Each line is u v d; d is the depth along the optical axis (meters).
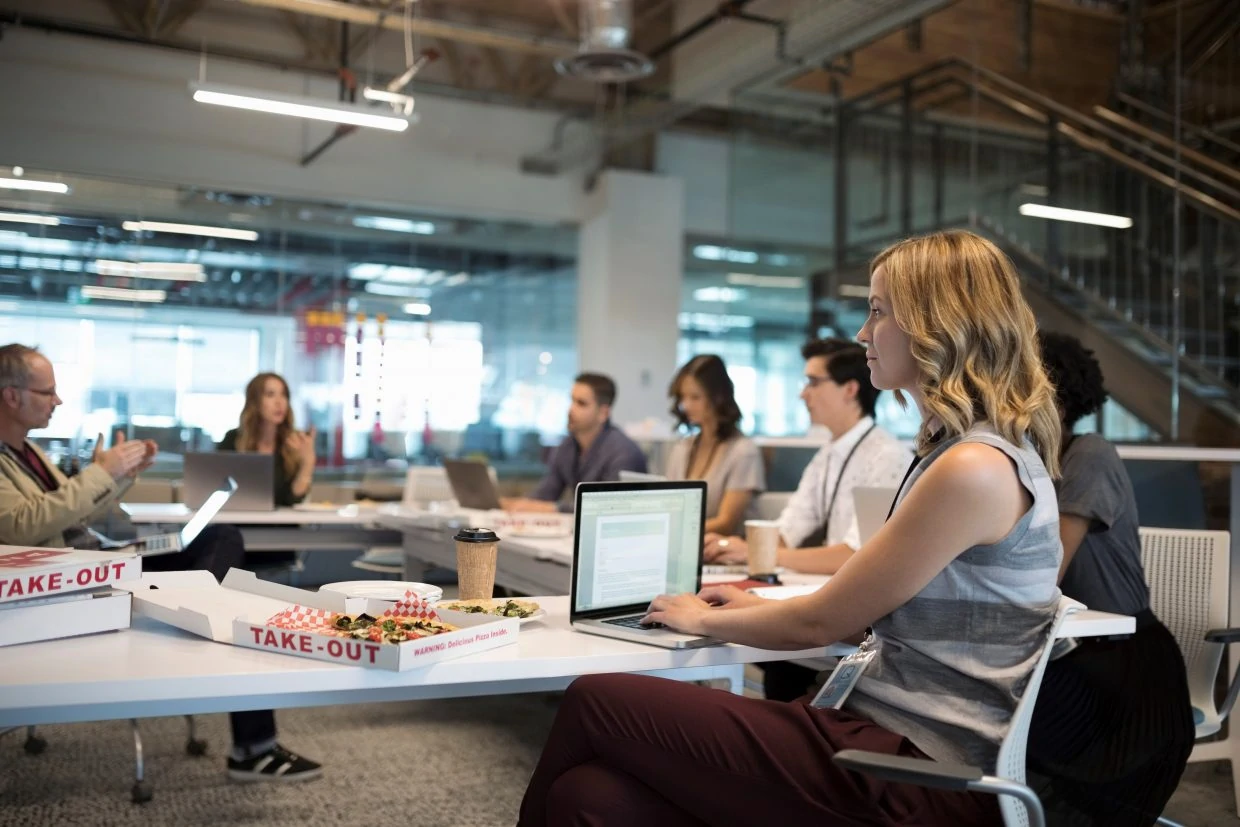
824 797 1.36
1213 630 2.28
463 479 4.16
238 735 2.87
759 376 7.18
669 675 1.69
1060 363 2.24
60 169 6.49
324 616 1.54
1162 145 4.83
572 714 1.48
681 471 3.75
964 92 5.95
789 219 7.02
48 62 6.43
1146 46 4.95
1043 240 5.42
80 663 1.32
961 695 1.42
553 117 7.87
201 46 6.55
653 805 1.46
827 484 2.94
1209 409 4.50
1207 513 3.42
